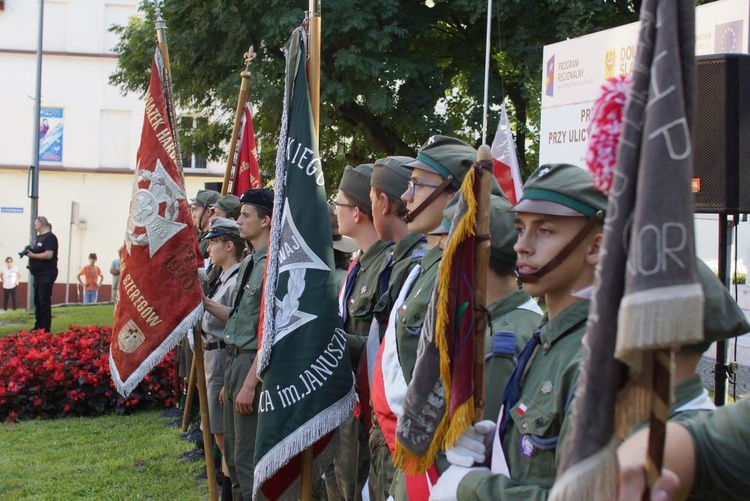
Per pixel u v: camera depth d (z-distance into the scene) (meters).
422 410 2.59
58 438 7.82
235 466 4.81
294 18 14.16
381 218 4.02
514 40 15.10
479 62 16.47
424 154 3.57
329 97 14.87
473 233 2.49
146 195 5.21
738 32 6.79
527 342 2.66
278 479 4.10
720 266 5.05
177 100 17.19
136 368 5.09
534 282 2.35
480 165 2.50
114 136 29.47
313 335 3.89
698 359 1.97
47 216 29.45
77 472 6.58
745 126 4.84
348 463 4.18
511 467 2.33
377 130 16.58
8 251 29.30
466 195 2.50
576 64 7.89
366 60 14.39
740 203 4.86
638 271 1.45
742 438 1.65
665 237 1.45
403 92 15.46
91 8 29.19
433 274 3.30
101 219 29.56
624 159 1.53
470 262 2.49
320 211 4.02
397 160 4.06
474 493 2.29
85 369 9.00
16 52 29.06
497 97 15.80
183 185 5.30
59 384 8.91
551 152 8.26
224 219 6.09
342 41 14.92
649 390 1.52
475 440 2.46
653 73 1.51
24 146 29.27
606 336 1.52
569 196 2.29
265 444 3.87
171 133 5.31
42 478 6.41
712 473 1.66
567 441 1.59
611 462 1.52
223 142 18.70
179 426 8.16
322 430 3.82
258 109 15.59
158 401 9.16
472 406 2.44
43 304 14.78
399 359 3.27
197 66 16.25
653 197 1.46
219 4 14.95
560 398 2.21
